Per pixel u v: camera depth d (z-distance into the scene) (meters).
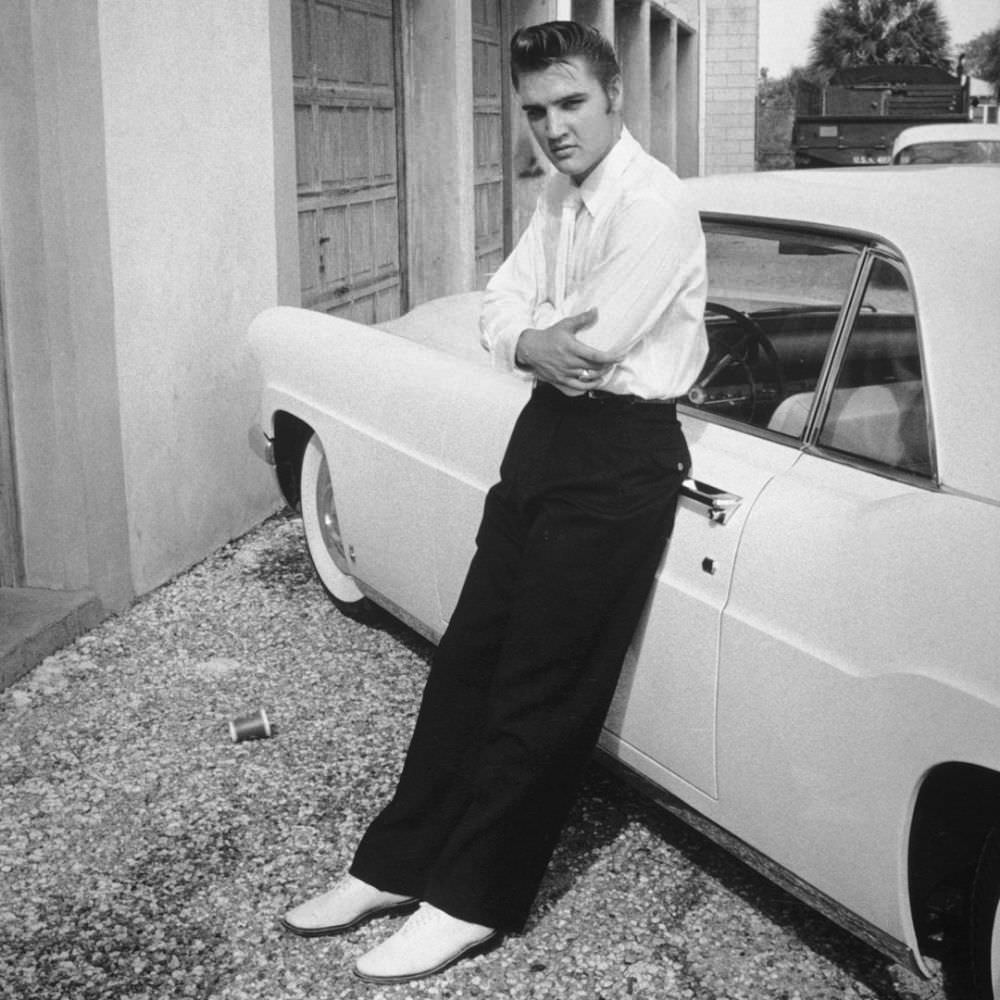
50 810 3.26
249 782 3.39
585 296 2.46
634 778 2.89
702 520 2.54
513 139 10.83
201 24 4.93
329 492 4.34
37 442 4.30
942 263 2.48
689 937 2.76
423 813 2.75
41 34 4.00
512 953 2.71
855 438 2.56
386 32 7.75
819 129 17.81
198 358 5.01
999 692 2.06
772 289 2.78
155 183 4.64
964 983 2.55
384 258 7.88
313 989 2.61
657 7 18.75
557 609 2.53
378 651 4.21
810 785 2.38
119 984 2.62
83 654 4.16
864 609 2.26
